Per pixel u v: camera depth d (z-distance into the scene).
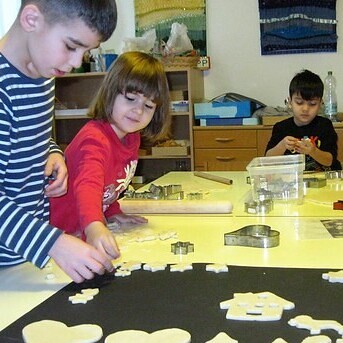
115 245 0.92
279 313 0.66
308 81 2.54
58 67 0.85
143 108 1.29
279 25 3.42
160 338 0.60
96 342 0.61
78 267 0.81
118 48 3.66
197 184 1.86
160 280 0.81
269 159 1.52
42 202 1.11
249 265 0.89
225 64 3.55
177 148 3.30
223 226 1.23
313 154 2.24
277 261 0.92
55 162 1.10
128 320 0.66
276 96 3.51
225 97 3.34
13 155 0.96
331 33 3.37
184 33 3.35
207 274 0.83
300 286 0.76
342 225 1.19
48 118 1.02
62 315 0.69
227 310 0.68
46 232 0.83
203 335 0.62
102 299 0.74
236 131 3.19
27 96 0.94
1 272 0.92
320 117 2.67
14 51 0.90
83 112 3.45
